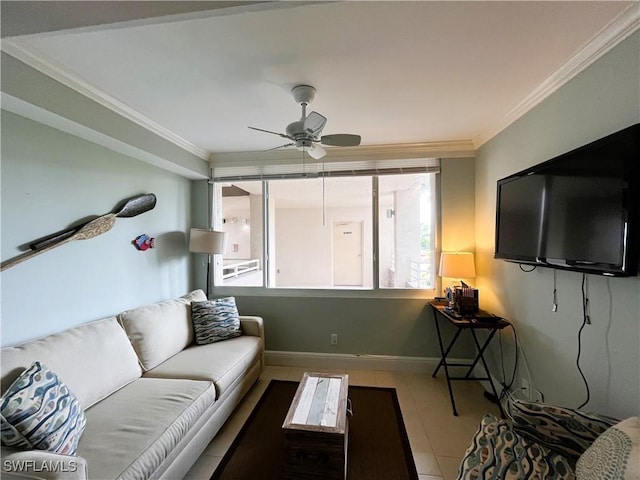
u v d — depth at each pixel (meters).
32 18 0.97
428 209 3.32
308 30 1.39
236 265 4.43
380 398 2.62
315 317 3.33
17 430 1.19
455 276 2.73
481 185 2.92
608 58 1.46
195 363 2.24
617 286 1.43
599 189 1.41
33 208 1.80
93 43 1.47
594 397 1.57
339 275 6.54
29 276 1.77
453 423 2.26
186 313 2.76
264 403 2.54
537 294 2.05
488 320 2.37
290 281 6.64
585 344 1.63
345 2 1.22
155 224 2.90
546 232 1.79
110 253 2.36
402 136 2.90
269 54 1.58
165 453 1.42
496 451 1.35
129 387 1.87
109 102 2.05
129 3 0.92
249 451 1.96
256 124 2.56
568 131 1.74
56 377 1.43
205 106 2.20
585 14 1.30
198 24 1.33
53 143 1.91
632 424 1.10
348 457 1.90
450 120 2.50
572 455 1.30
